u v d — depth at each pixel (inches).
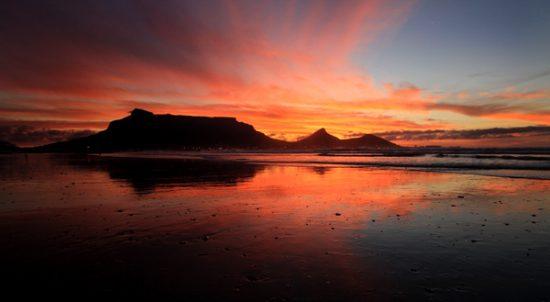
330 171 1013.2
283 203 458.9
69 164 1557.6
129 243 274.8
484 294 178.5
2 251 255.3
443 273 209.0
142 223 343.9
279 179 780.6
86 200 486.6
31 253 249.6
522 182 673.6
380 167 1162.6
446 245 267.0
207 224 340.5
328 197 508.7
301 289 186.9
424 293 180.5
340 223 342.6
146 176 869.2
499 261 229.0
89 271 213.9
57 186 652.7
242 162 1646.2
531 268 214.8
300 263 228.7
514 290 183.0
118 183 703.7
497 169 981.2
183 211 406.3
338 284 193.5
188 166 1325.0
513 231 306.7
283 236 296.0
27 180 771.4
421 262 229.1
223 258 238.7
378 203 454.9
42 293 181.5
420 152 2610.7
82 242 277.6
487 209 407.8
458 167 1082.1
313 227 327.3
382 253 249.0
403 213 389.7
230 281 198.2
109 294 180.2
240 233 306.3
